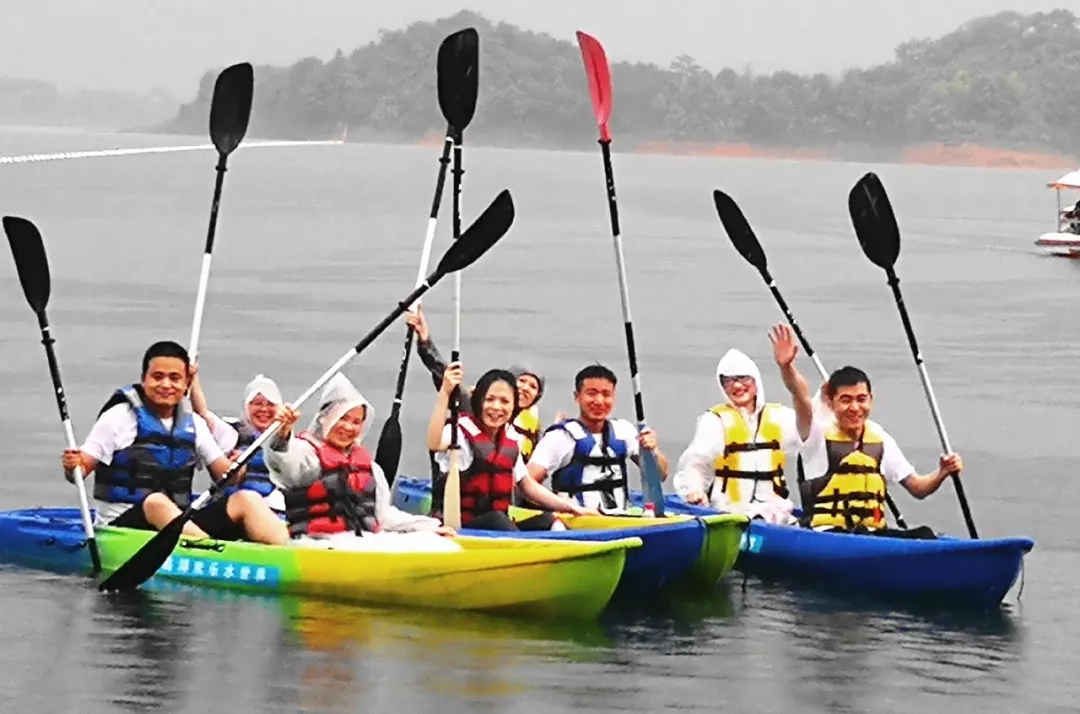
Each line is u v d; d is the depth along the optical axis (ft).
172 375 50.06
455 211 58.85
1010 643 46.29
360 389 85.10
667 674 42.47
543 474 54.54
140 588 48.29
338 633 44.68
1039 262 190.29
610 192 58.23
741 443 55.52
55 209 226.38
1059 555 57.26
